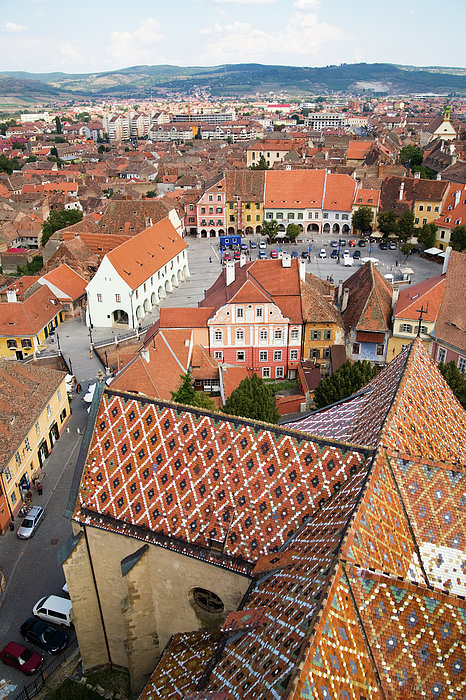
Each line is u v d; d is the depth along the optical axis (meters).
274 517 31.31
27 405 66.12
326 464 30.91
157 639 38.22
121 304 108.38
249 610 26.22
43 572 51.44
